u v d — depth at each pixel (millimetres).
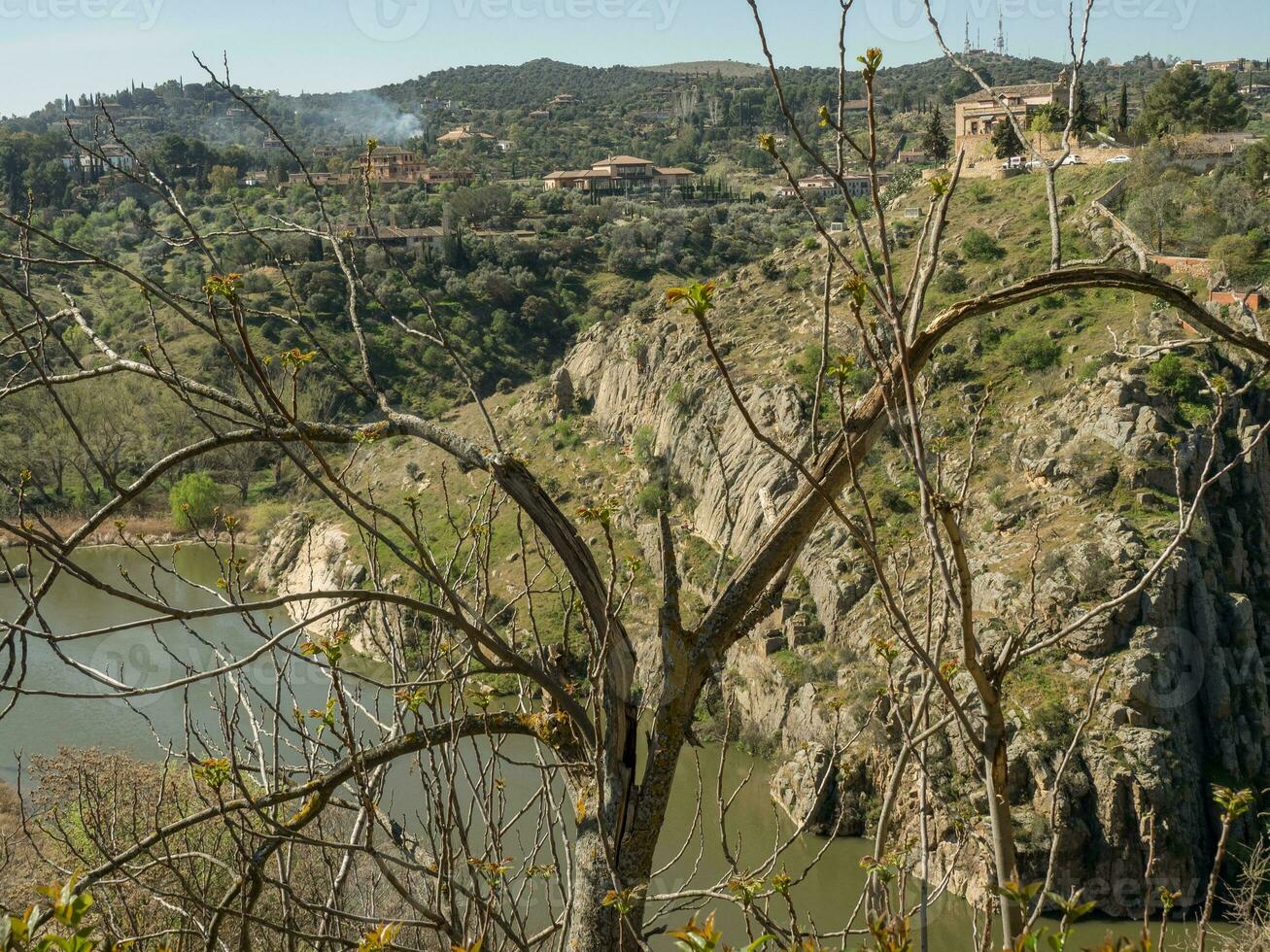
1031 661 30844
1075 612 30781
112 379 54500
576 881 3279
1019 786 28297
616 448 53562
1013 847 2631
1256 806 29594
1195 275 43375
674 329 53969
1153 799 27094
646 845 3203
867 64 2648
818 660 35062
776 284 54531
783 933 3104
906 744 3453
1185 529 3047
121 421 52781
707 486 43125
